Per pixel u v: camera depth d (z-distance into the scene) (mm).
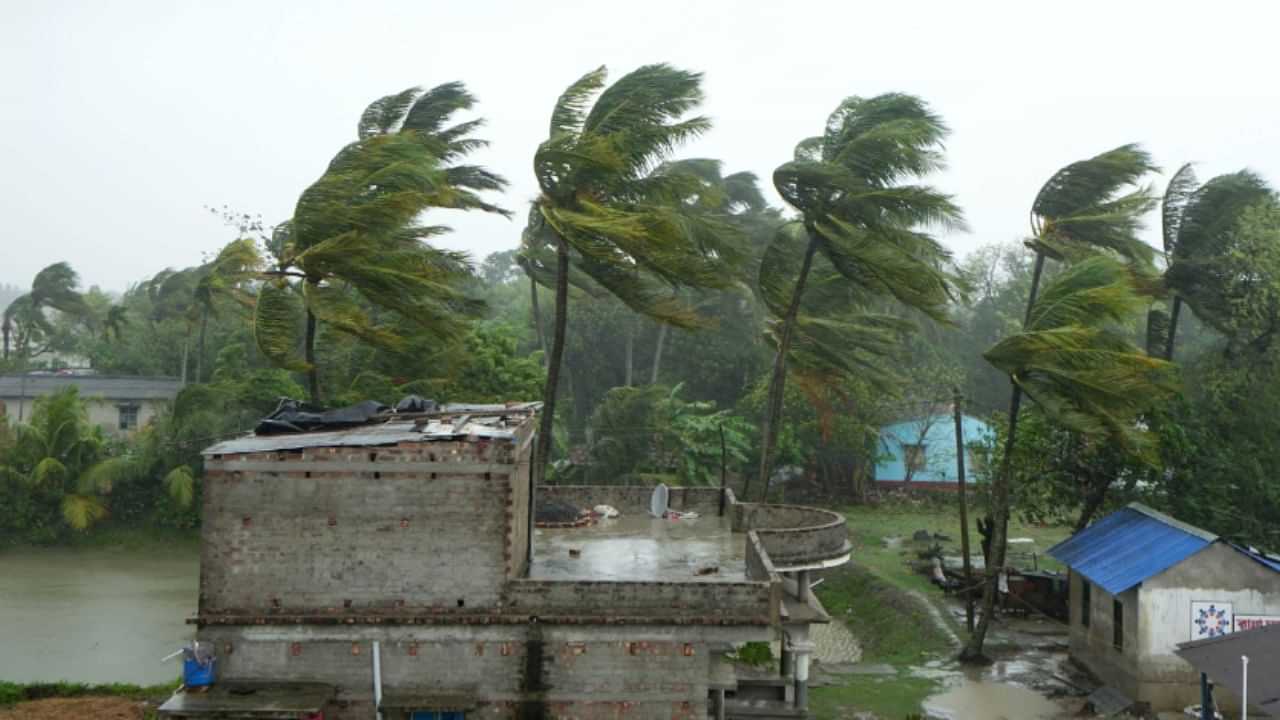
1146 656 26125
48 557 48375
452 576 19781
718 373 66250
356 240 29141
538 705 19734
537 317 54250
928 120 32969
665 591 19906
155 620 36969
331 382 45438
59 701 24688
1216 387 36469
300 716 18453
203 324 60844
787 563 25109
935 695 28250
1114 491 35562
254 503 19688
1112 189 32844
